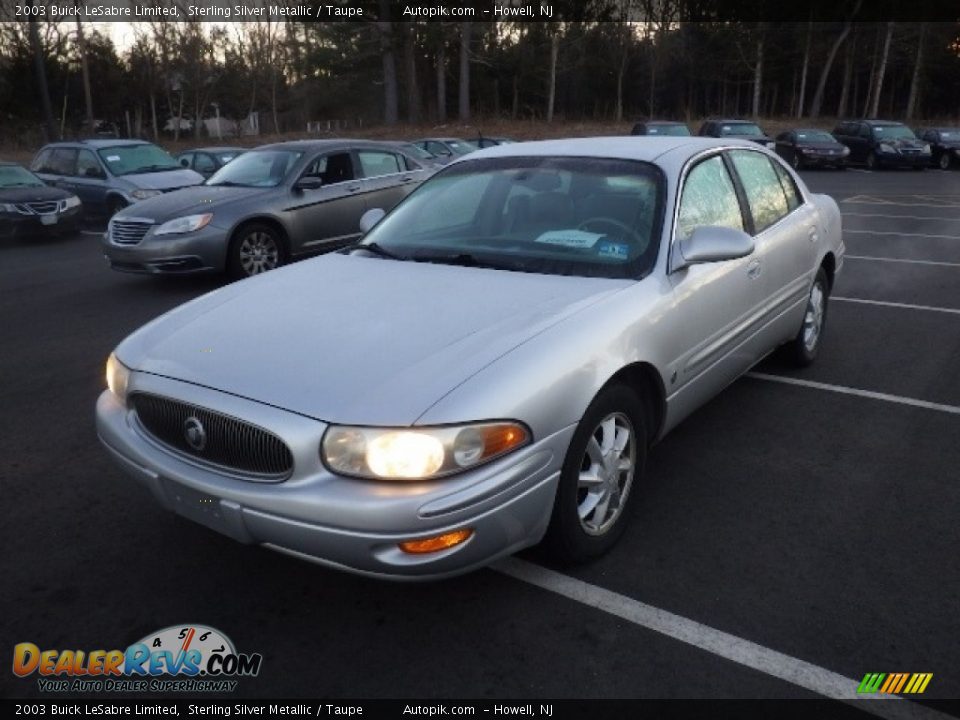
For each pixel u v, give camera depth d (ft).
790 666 8.36
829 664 8.39
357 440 7.97
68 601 9.65
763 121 149.07
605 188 12.34
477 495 8.06
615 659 8.52
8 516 11.72
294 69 159.84
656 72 168.96
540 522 8.96
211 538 11.03
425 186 14.20
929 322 22.11
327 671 8.44
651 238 11.44
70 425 15.37
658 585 9.78
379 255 12.62
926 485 12.33
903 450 13.60
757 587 9.73
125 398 9.79
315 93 164.66
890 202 55.72
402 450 7.88
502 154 14.08
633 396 10.30
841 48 165.99
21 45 127.03
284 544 8.34
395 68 159.94
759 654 8.55
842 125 96.17
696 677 8.24
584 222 11.98
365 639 8.91
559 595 9.61
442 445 7.95
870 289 26.71
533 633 8.95
